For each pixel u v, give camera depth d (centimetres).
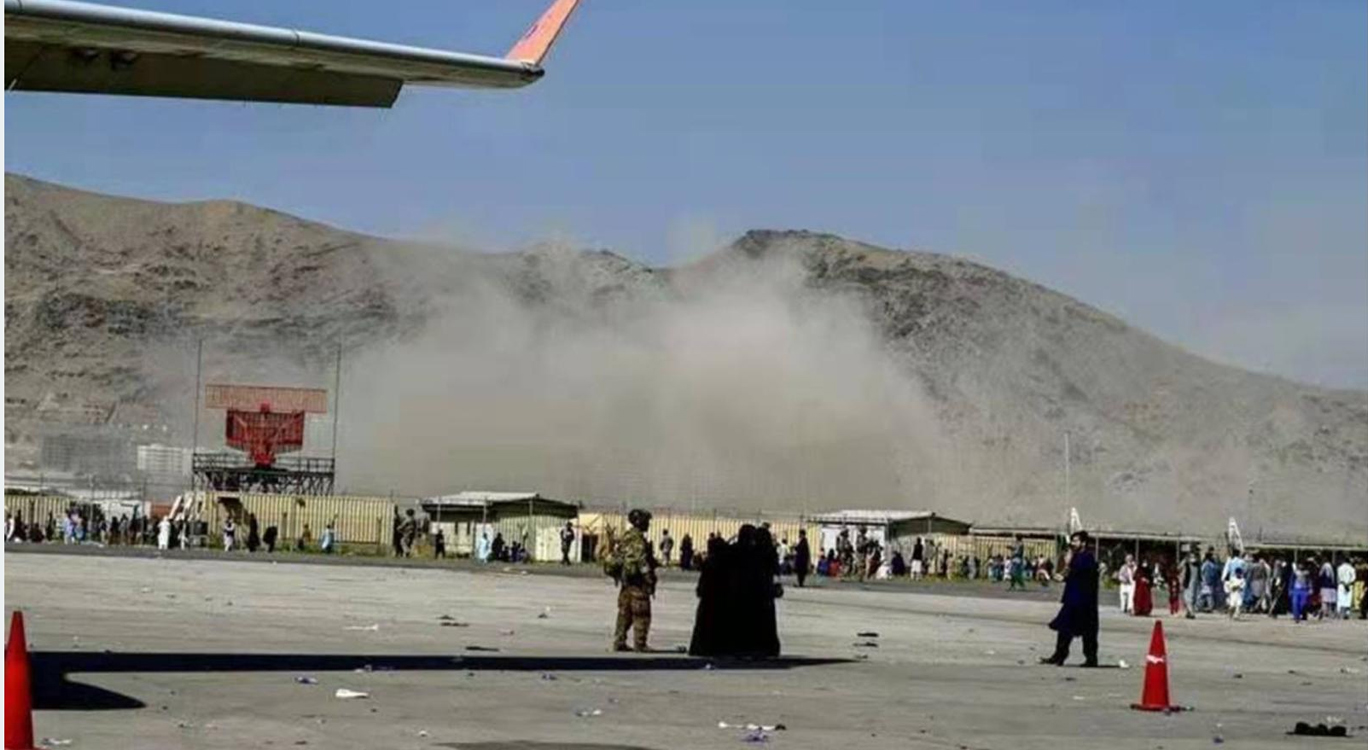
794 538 11644
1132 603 6062
